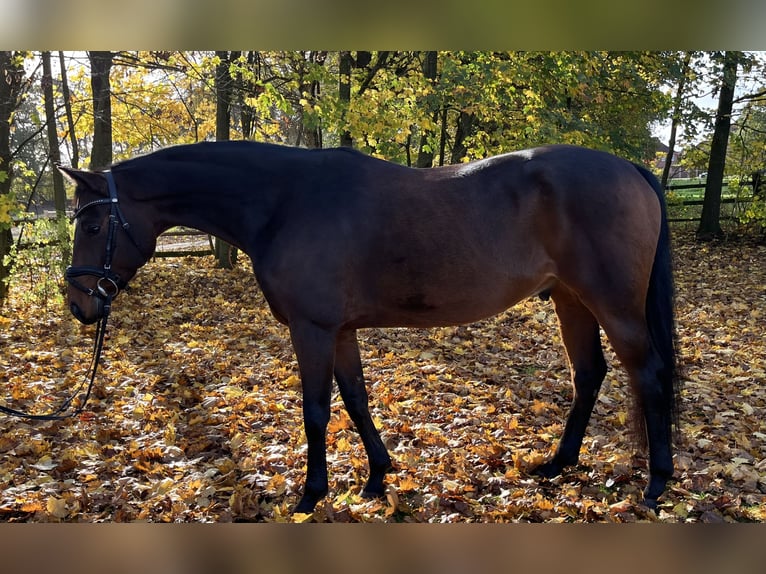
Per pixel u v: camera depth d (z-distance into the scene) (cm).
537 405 460
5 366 585
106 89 1016
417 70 1152
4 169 879
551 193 309
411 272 311
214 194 336
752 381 522
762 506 315
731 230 1502
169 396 509
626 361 317
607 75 1002
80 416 454
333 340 317
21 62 882
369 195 316
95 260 337
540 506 316
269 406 470
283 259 314
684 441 390
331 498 337
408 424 432
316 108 797
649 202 319
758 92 1403
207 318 839
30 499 326
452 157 1298
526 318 784
